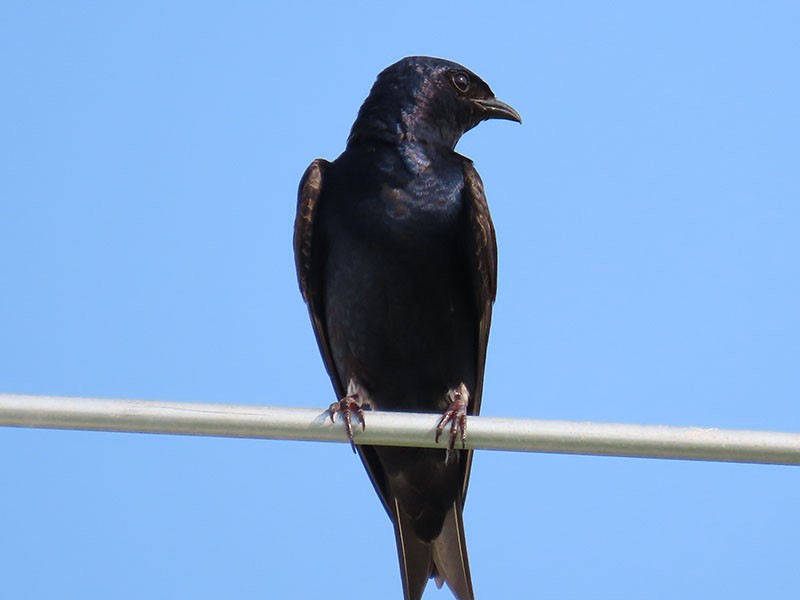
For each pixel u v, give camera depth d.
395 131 13.30
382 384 13.04
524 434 8.91
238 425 9.03
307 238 13.02
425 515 12.95
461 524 12.93
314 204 13.05
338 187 12.95
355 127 13.58
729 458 8.70
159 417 8.84
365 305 12.73
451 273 12.84
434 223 12.75
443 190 12.87
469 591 12.71
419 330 12.76
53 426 8.72
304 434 9.16
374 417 9.70
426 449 12.67
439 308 12.76
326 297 13.03
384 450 12.71
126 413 8.78
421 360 12.88
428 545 12.97
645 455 8.79
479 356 13.08
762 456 8.64
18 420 8.64
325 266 13.03
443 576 12.80
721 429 8.73
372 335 12.80
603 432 8.83
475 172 13.17
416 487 12.87
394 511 13.03
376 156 13.08
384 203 12.73
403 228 12.66
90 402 8.75
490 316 13.11
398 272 12.67
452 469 12.82
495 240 13.14
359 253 12.70
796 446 8.62
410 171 12.91
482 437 8.93
